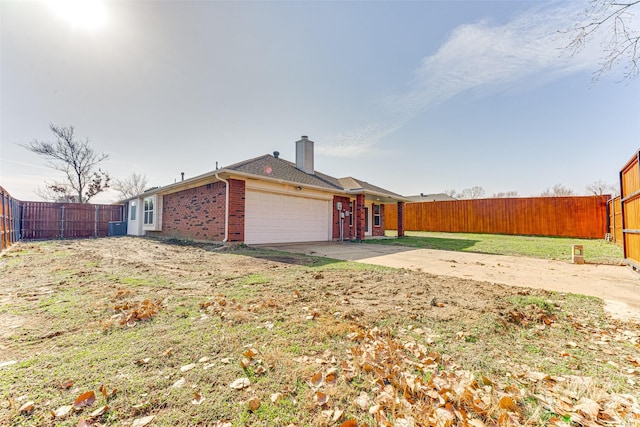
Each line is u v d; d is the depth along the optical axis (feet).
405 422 5.32
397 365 7.14
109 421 5.14
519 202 59.26
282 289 13.98
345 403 5.80
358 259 24.94
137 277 16.57
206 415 5.35
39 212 50.85
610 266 23.06
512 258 27.48
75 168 75.31
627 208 23.36
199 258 23.81
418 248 35.29
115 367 6.89
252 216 34.73
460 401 5.84
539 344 8.65
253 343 8.22
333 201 46.70
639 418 5.38
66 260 22.66
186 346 7.99
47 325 9.40
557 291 14.66
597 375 6.93
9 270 18.43
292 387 6.24
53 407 5.45
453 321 10.14
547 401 5.88
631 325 10.14
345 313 10.66
